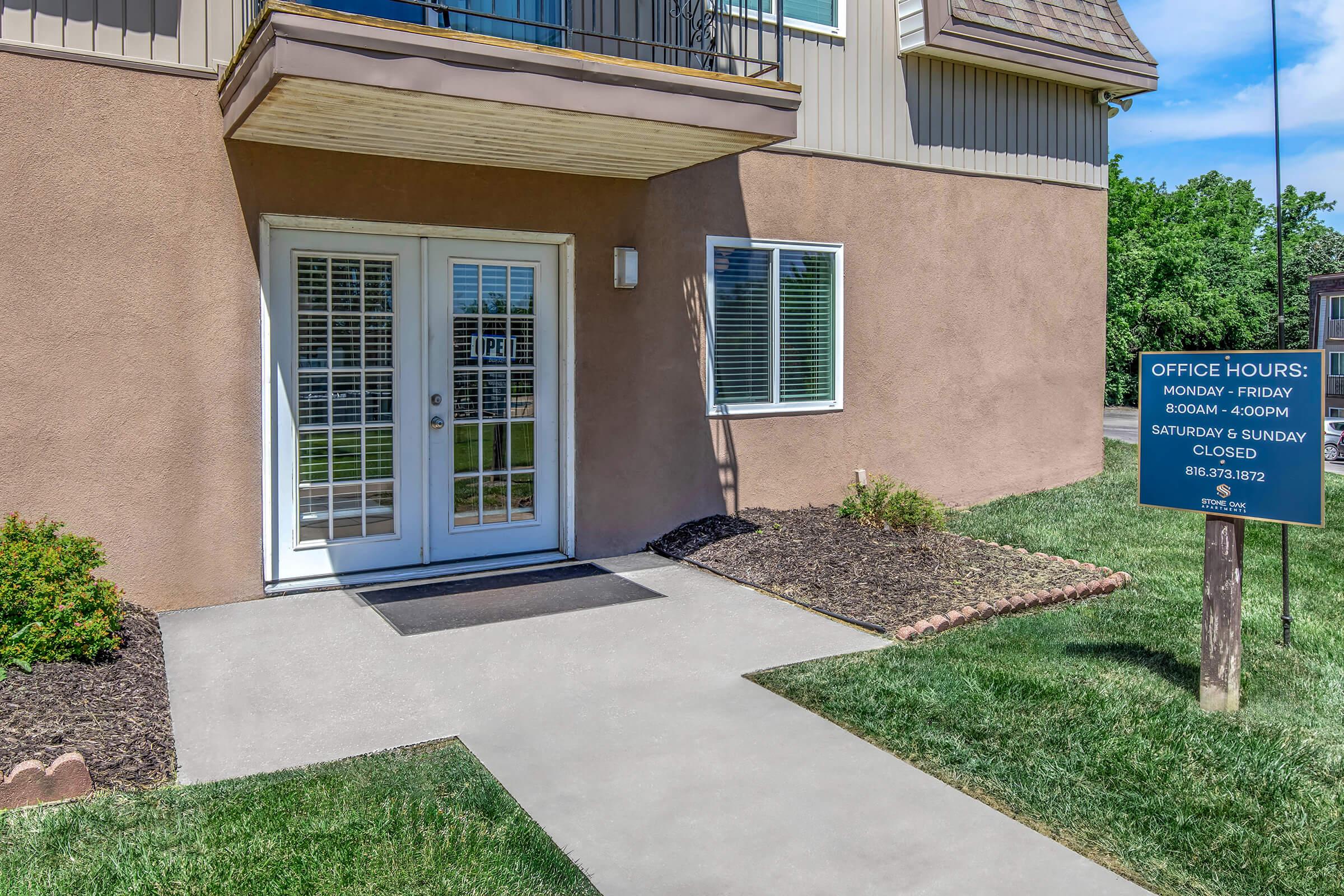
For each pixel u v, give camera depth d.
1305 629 5.89
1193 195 50.34
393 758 4.03
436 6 5.05
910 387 9.33
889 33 8.95
